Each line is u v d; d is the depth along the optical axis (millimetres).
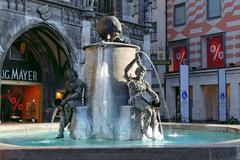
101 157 7445
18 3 25812
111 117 12297
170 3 44156
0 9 24844
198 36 41031
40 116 31938
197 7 41219
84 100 12883
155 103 11953
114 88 12508
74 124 12312
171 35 43875
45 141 11688
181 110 34656
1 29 24938
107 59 12742
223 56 38688
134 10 44969
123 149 7461
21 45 30609
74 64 29047
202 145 7797
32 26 26578
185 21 42500
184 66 34656
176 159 7457
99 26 13312
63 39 28500
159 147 7527
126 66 12664
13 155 7578
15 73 30344
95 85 12680
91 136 12281
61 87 31719
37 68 31812
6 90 31844
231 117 35375
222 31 38781
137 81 12008
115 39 13234
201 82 39812
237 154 7629
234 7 37844
